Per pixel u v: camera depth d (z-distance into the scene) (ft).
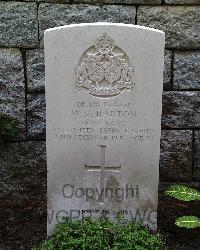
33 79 6.16
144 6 6.04
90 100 5.14
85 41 5.00
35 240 5.91
